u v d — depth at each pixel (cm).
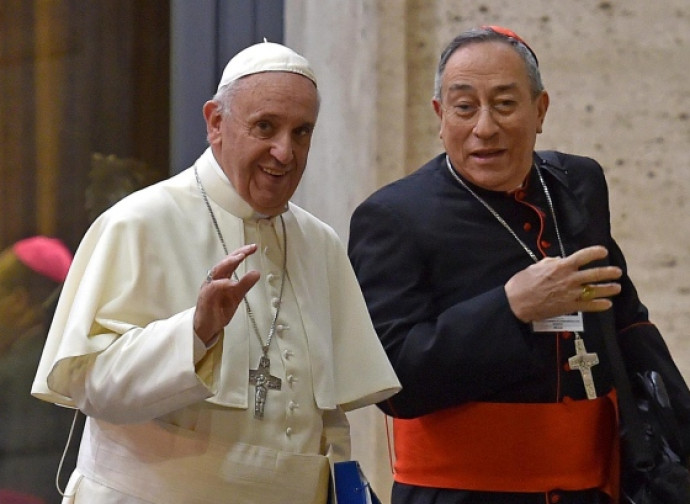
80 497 752
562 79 1268
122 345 718
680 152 1267
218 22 1371
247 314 768
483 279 919
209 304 689
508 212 938
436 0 1259
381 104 1255
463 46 928
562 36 1266
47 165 1392
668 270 1264
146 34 1392
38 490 1315
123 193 1392
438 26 1257
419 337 889
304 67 764
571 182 973
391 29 1253
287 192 770
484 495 899
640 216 1264
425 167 973
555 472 899
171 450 736
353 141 1273
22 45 1395
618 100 1267
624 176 1266
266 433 752
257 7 1366
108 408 714
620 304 983
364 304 850
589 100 1268
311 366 785
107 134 1398
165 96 1392
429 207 934
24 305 1320
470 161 920
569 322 895
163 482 732
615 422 926
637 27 1268
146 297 744
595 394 915
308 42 1320
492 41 922
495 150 912
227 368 743
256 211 788
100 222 776
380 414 1256
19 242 1378
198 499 732
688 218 1265
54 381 732
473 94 912
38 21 1392
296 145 763
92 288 734
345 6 1280
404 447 938
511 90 909
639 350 970
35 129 1393
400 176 1255
